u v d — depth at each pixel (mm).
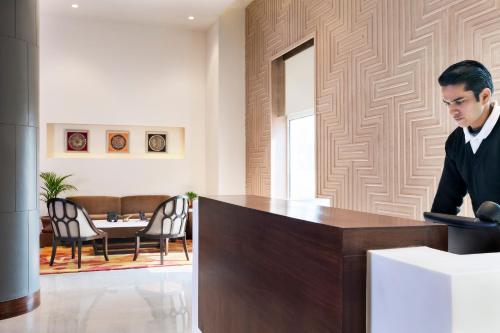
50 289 5215
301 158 6625
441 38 3605
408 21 3967
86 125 8656
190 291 5129
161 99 8789
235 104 7895
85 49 8406
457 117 2594
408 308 1125
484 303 1022
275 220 1748
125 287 5297
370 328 1271
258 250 1927
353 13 4766
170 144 9117
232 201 2459
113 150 8789
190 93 8930
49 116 8234
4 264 4250
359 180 4695
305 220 1502
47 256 7047
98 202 8312
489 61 3186
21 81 4391
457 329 1000
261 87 7203
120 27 8570
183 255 7227
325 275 1372
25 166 4445
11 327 3971
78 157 8539
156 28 8758
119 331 3887
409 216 3961
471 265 1090
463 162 2514
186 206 6734
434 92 3680
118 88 8570
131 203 8484
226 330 2391
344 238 1280
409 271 1121
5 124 4270
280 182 6832
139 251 7496
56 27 8258
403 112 4039
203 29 8852
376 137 4414
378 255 1235
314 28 5570
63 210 6180
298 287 1554
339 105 5051
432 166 3713
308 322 1484
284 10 6379
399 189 4090
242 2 7520
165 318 4227
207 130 8781
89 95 8422
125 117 8602
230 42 7895
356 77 4734
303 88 6137
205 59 8992
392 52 4176
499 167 2332
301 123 6605
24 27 4422
